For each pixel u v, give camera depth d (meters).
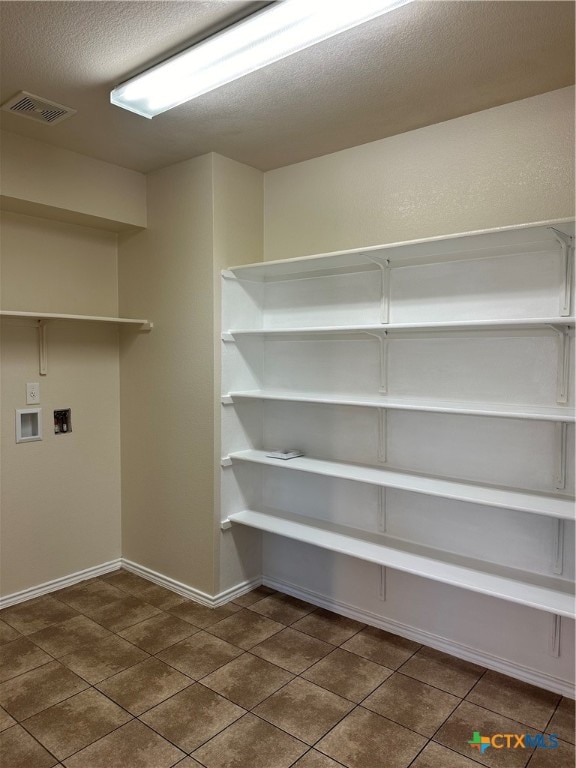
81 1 1.61
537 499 2.14
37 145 2.70
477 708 2.14
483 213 2.37
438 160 2.48
